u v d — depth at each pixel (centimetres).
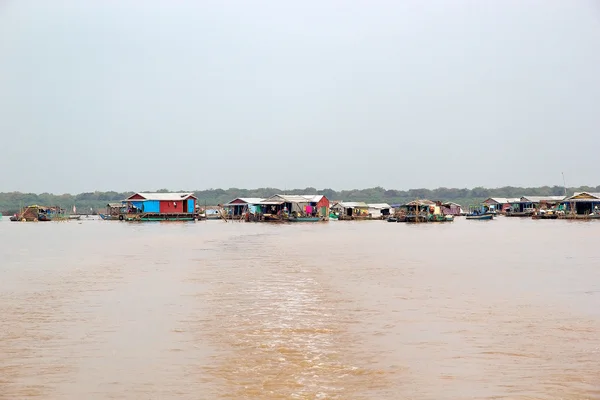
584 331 1416
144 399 964
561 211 11100
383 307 1736
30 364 1165
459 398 959
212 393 988
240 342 1324
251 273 2555
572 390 992
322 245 4262
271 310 1697
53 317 1616
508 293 1986
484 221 10562
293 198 10412
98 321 1559
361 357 1197
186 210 10250
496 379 1053
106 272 2644
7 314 1659
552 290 2050
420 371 1103
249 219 10081
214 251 3753
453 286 2145
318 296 1933
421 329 1445
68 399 968
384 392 988
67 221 11600
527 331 1419
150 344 1313
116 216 11644
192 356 1213
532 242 4559
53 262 3131
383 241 4703
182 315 1633
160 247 4147
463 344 1298
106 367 1141
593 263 2941
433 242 4597
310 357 1200
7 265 2984
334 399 955
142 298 1917
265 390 1000
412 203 10275
